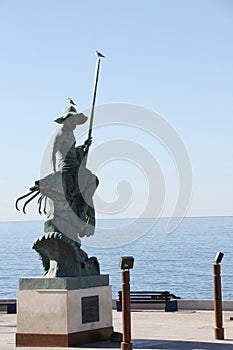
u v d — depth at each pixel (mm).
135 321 27812
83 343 22047
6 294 73938
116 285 77500
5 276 93062
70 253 22500
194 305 31219
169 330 25406
